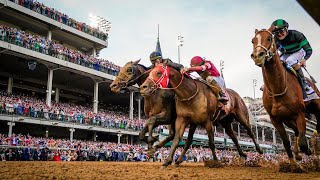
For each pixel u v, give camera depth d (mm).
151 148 8586
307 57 7156
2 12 33625
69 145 26438
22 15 35000
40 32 39375
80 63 35188
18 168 7203
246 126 11344
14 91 41094
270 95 6957
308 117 8133
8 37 28344
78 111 34656
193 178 4938
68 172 5879
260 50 6129
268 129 62188
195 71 8266
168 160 7520
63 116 31172
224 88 9539
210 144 8680
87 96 49344
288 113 6785
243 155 11562
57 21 37875
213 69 8875
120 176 5125
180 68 7980
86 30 42406
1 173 5402
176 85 7703
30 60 31141
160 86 7434
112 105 56031
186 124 8023
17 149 22203
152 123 8484
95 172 5992
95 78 38156
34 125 34875
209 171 6852
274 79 6582
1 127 32969
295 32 7297
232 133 11641
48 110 29938
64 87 43750
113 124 36062
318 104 7406
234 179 4797
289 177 5340
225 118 11359
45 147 23625
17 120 27078
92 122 33844
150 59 9766
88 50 46719
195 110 7875
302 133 6555
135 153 28703
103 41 45156
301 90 6953
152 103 9000
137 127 38938
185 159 29812
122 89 9461
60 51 33125
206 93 8234
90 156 26219
